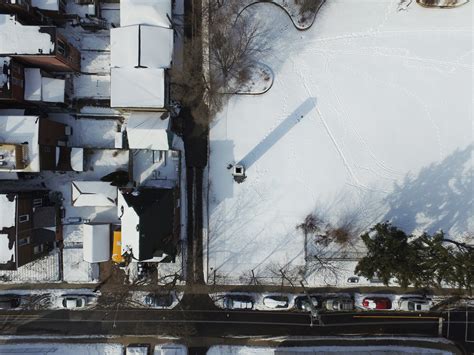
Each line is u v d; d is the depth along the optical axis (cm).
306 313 2467
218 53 2441
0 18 2036
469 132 2469
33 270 2448
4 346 2448
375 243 2208
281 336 2467
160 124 2278
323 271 2467
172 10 2411
